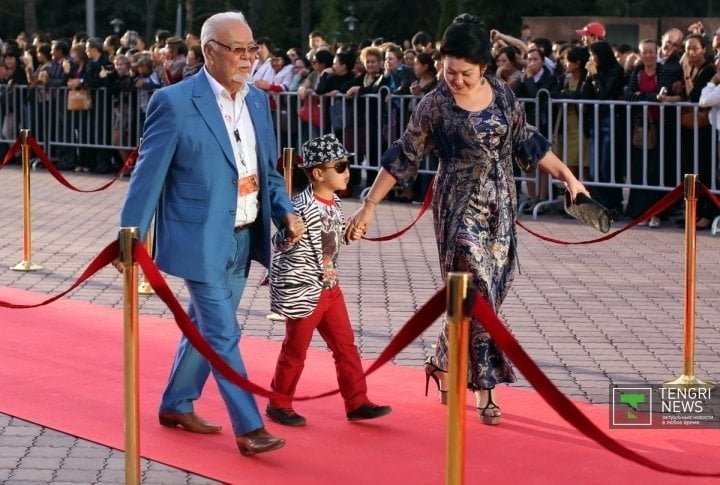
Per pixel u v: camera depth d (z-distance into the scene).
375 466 5.78
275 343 8.20
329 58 16.03
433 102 6.36
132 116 17.86
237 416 5.87
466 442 6.15
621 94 13.54
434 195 6.48
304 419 6.45
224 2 43.00
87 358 7.77
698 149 13.05
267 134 6.09
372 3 44.00
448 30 6.25
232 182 5.92
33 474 5.65
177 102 5.86
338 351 6.45
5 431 6.31
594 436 4.41
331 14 41.59
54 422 6.44
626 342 8.29
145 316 8.99
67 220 13.97
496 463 5.83
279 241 6.16
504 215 6.37
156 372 7.42
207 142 5.87
